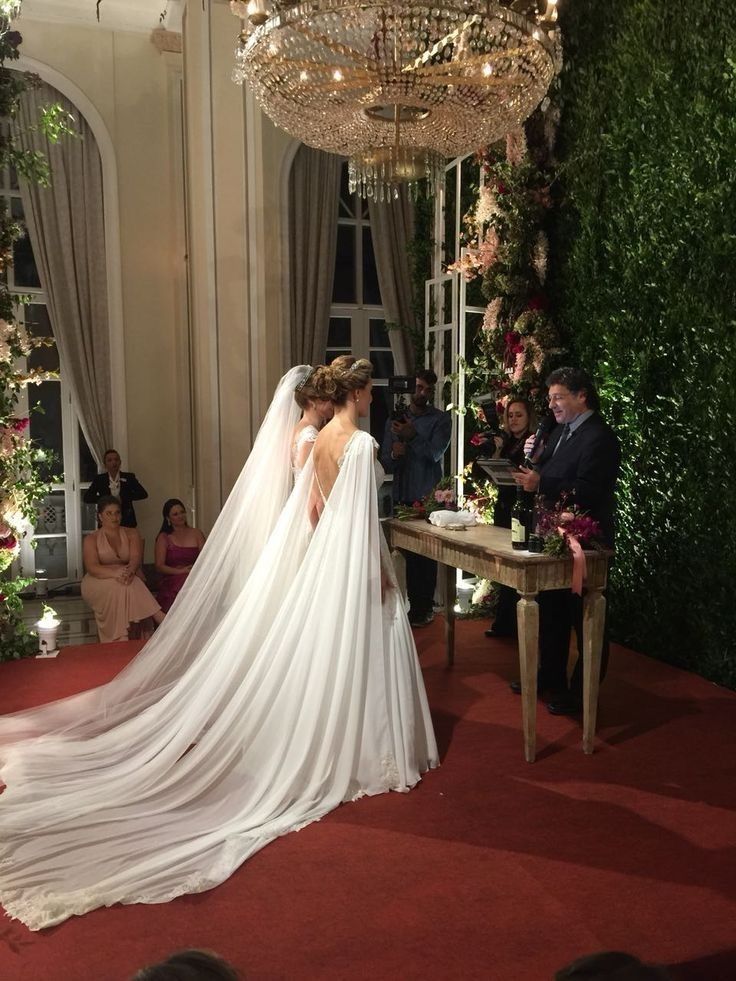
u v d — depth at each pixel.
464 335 6.62
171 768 3.44
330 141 4.59
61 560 8.59
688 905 2.71
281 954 2.46
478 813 3.32
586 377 4.27
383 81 3.95
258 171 7.23
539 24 3.97
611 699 4.59
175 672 4.27
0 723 4.09
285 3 3.89
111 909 2.67
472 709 4.44
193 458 8.00
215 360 7.23
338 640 3.47
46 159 7.94
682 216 4.88
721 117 4.58
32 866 2.88
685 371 4.92
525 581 3.66
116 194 8.20
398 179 4.63
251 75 4.19
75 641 6.92
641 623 5.41
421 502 5.14
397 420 6.14
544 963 2.41
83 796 3.33
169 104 8.28
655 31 5.05
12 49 5.63
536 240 6.03
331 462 3.67
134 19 8.07
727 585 4.74
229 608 4.21
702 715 4.36
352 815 3.31
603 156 5.52
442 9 3.61
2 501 5.66
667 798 3.45
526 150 6.00
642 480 5.30
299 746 3.41
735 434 4.60
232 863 2.90
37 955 2.45
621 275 5.43
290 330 8.36
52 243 8.05
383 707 3.54
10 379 5.77
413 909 2.68
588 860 2.98
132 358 8.45
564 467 4.19
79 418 8.35
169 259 8.48
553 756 3.86
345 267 8.80
